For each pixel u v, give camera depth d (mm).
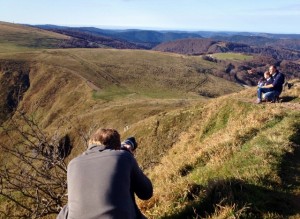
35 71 139375
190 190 6441
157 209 6195
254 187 6547
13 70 138875
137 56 179500
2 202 10398
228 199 5926
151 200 6586
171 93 131000
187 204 6141
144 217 4445
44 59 149375
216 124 18016
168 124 30000
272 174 7152
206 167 8484
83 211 3844
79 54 167375
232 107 17859
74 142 28562
